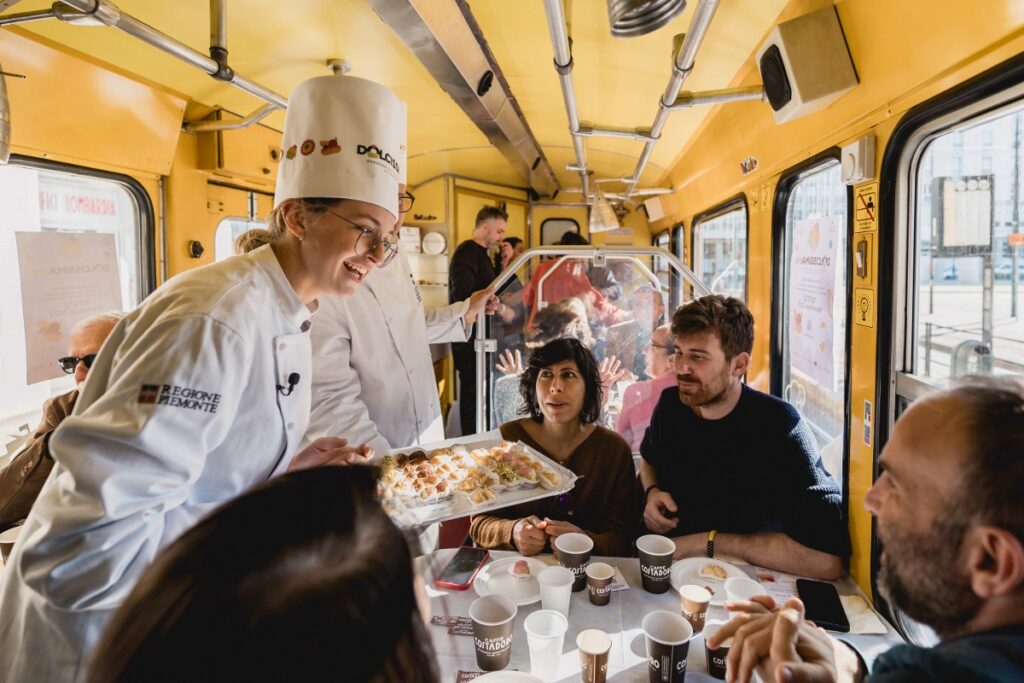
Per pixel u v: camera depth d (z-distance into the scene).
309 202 1.29
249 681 0.39
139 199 2.92
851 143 1.93
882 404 1.79
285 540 0.45
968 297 1.55
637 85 3.26
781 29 1.88
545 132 4.84
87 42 2.31
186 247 3.17
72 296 2.58
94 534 0.92
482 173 6.62
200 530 0.46
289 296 1.29
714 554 1.82
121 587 0.95
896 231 1.71
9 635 1.08
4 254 2.34
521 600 1.47
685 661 1.16
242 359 1.11
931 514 0.72
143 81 2.68
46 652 1.03
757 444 1.94
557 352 2.10
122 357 1.07
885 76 1.67
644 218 8.04
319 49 2.79
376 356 2.37
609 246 2.60
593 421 2.20
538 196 7.93
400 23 2.02
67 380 2.62
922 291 1.70
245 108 3.31
